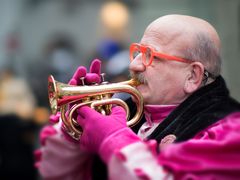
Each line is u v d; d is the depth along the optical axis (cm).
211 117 543
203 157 494
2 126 1197
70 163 632
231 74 1111
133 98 573
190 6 1468
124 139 517
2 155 1195
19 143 1199
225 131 504
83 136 541
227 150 491
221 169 489
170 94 566
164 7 1847
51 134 634
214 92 562
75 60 1777
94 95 561
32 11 2811
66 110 573
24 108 1269
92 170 626
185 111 556
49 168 637
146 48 567
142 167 496
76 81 580
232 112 542
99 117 536
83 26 2761
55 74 1504
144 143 512
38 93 1373
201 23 571
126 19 1428
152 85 566
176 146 504
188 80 564
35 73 1549
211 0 1382
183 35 562
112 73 996
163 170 498
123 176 497
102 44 1298
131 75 577
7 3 2786
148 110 577
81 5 2764
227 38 1127
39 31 2789
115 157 504
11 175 1198
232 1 1124
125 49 1356
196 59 562
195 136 539
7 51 2398
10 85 1301
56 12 2792
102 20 1416
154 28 570
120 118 543
